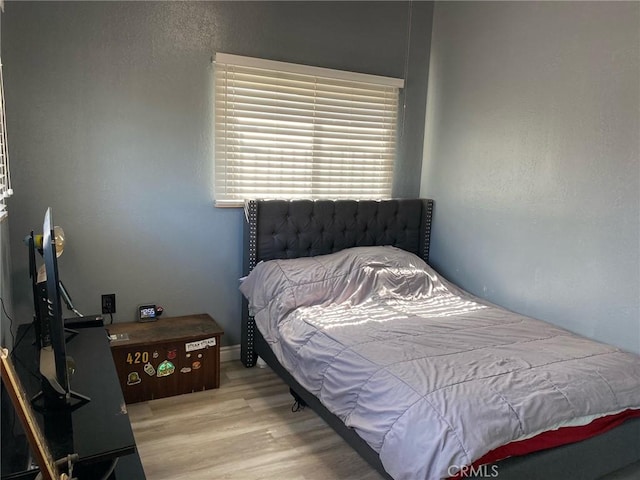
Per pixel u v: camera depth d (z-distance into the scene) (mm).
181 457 2182
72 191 2668
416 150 3744
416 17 3553
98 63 2629
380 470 1809
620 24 2361
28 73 2477
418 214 3645
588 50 2518
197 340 2740
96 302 2822
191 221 3018
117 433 1323
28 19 2438
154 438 2322
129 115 2748
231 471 2100
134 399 2648
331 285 2846
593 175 2520
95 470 1373
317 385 2193
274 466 2148
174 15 2779
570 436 1743
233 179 3107
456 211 3477
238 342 3307
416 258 3309
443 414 1601
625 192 2373
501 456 1592
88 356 1857
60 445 1255
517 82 2939
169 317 3027
